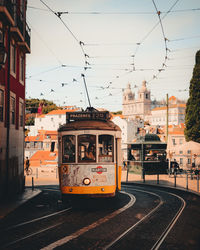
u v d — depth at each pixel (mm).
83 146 10781
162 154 29141
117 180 11180
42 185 22250
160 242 6574
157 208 11141
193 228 7934
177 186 18969
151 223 8531
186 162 36875
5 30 14047
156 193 16062
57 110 90625
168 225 8266
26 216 9719
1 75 13562
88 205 11922
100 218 9250
